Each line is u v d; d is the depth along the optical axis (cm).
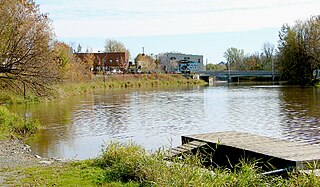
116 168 1034
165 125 2464
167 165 940
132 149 1147
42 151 1698
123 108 3456
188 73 8938
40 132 2194
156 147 1789
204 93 5194
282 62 7106
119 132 2219
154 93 5328
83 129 2311
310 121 2436
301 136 1981
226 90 5694
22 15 2416
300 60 6769
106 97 4684
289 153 1210
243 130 2227
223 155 1420
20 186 912
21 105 3553
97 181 936
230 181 814
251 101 3850
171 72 9175
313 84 6494
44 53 2462
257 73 8338
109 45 10788
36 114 3006
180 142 1919
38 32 2445
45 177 991
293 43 6838
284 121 2478
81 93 5281
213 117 2788
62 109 3366
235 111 3084
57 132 2203
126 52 10369
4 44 2350
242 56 12188
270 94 4619
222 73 8875
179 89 6253
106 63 9281
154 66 10050
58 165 1159
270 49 10594
